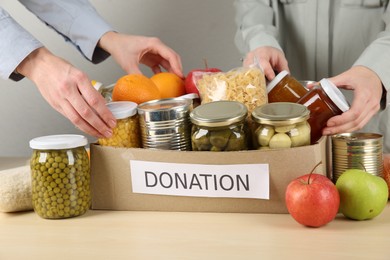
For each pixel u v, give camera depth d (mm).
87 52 1713
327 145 1346
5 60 1311
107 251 1090
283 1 1934
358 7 1874
